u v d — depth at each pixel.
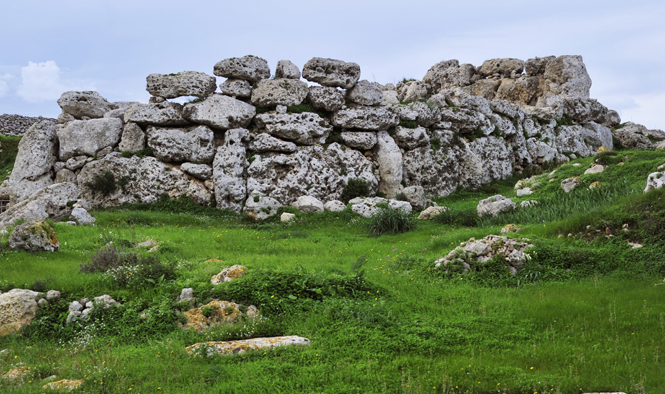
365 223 18.38
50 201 17.30
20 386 5.88
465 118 26.77
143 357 6.83
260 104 22.25
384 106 24.28
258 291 8.79
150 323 8.08
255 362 6.50
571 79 31.80
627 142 34.28
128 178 20.86
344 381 6.09
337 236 17.02
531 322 8.12
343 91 24.27
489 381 6.07
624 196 14.24
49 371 6.55
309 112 22.47
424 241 14.96
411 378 6.08
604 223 12.14
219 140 21.83
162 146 21.14
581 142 31.69
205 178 21.12
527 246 11.62
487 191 26.38
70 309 8.45
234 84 21.89
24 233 12.08
